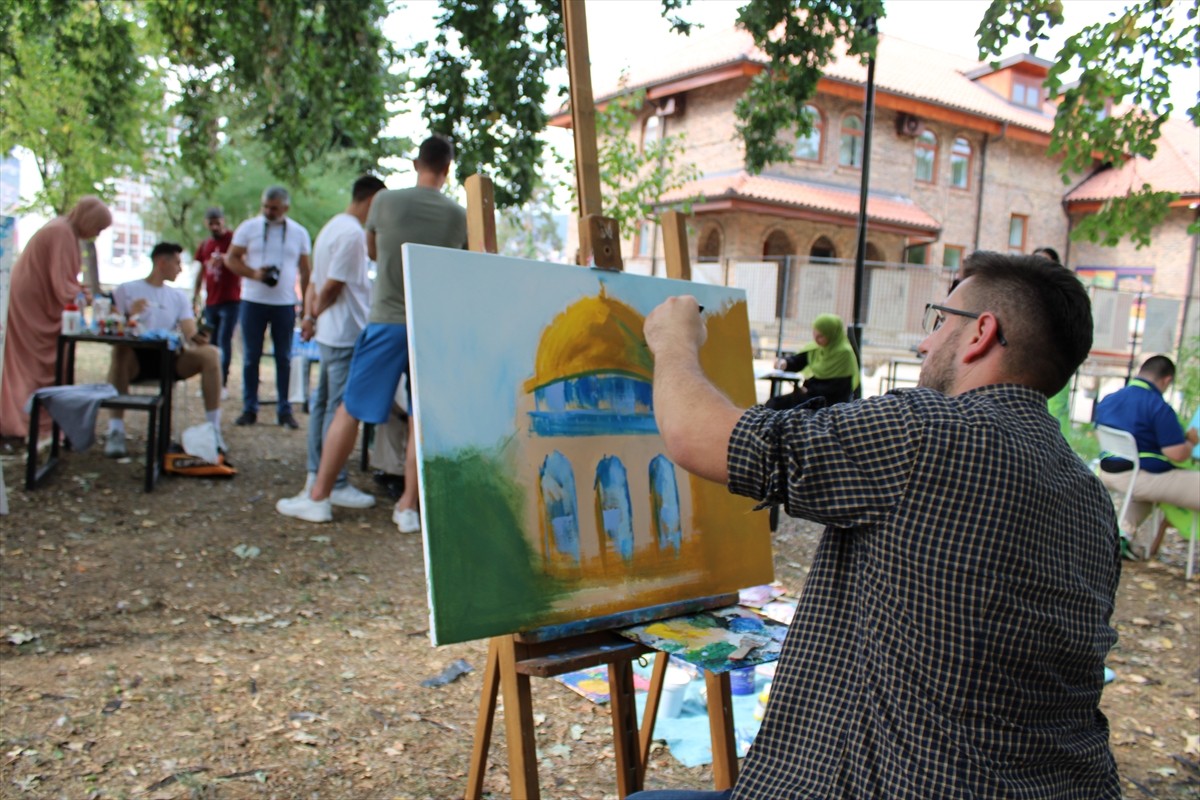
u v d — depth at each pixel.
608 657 1.84
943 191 23.42
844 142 21.69
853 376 6.18
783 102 5.50
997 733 1.20
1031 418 1.32
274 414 8.23
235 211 17.95
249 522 4.95
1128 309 15.66
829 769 1.26
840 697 1.29
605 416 1.97
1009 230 25.02
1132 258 25.02
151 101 10.63
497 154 5.58
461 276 1.79
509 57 5.25
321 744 2.84
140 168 13.20
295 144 6.72
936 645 1.21
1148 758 3.29
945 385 1.43
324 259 5.08
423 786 2.66
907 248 22.31
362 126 6.62
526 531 1.79
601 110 12.00
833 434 1.27
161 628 3.59
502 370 1.81
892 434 1.25
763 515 2.25
